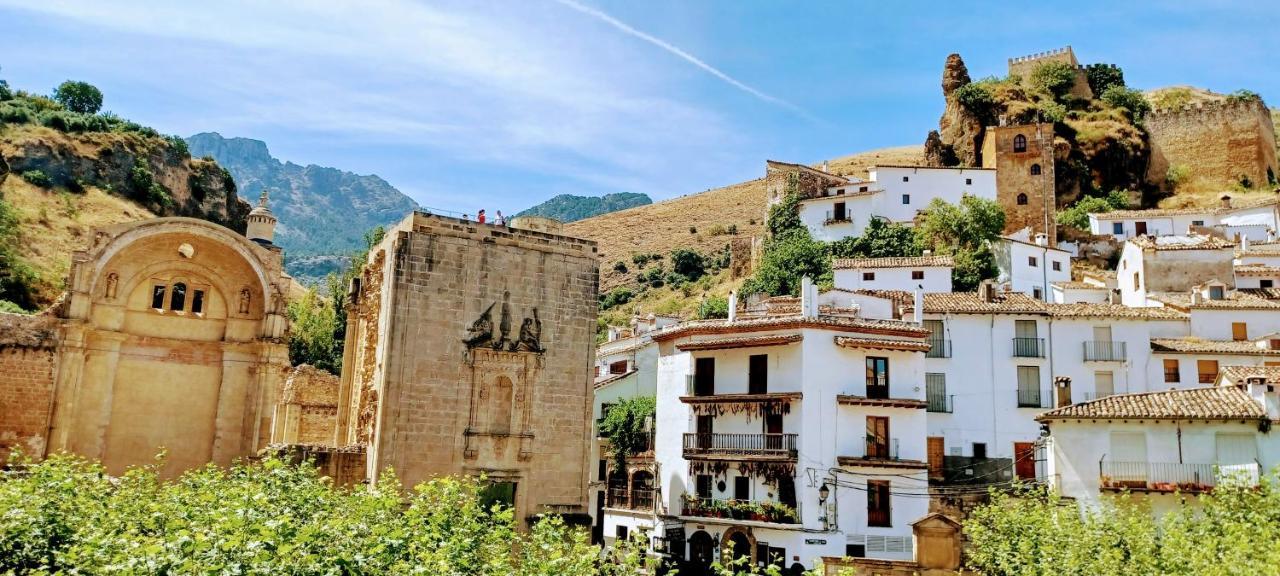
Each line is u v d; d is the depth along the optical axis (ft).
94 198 309.01
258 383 145.07
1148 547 98.58
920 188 325.62
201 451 143.23
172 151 362.53
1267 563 81.00
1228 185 391.45
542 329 144.66
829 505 160.86
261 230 183.52
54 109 358.23
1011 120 372.38
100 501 88.28
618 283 482.28
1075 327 197.57
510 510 89.35
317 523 77.05
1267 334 196.95
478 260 141.38
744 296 310.45
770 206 350.02
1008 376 193.98
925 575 112.16
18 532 74.23
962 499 177.99
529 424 140.87
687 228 556.92
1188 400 138.82
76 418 134.51
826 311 191.83
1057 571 100.68
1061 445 142.20
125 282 142.00
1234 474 110.52
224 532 69.92
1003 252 274.77
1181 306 209.56
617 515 194.29
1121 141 379.14
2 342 129.90
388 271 138.31
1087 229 331.36
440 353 136.36
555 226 158.20
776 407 168.76
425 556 70.54
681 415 183.32
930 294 212.23
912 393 171.83
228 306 147.95
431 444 133.80
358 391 150.82
